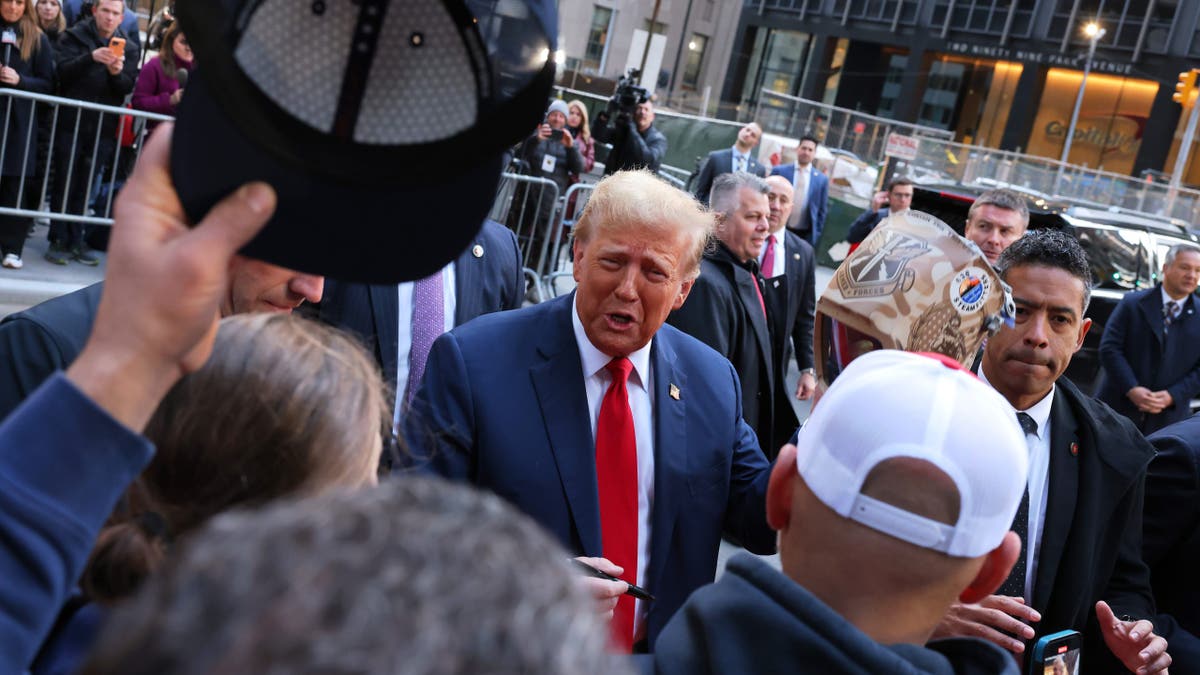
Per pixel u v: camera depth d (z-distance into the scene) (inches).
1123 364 300.5
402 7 33.8
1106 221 406.3
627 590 79.7
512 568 17.6
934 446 48.1
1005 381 101.3
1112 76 2069.4
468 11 34.0
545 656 16.9
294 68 33.3
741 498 97.2
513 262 143.7
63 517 30.0
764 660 44.5
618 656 19.8
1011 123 2177.7
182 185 33.0
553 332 94.9
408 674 15.6
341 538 17.1
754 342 184.7
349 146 33.9
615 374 93.4
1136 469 100.6
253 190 32.4
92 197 308.0
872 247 93.3
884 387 50.0
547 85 35.2
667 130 834.2
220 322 51.3
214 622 15.8
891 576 48.3
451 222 35.8
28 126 273.7
